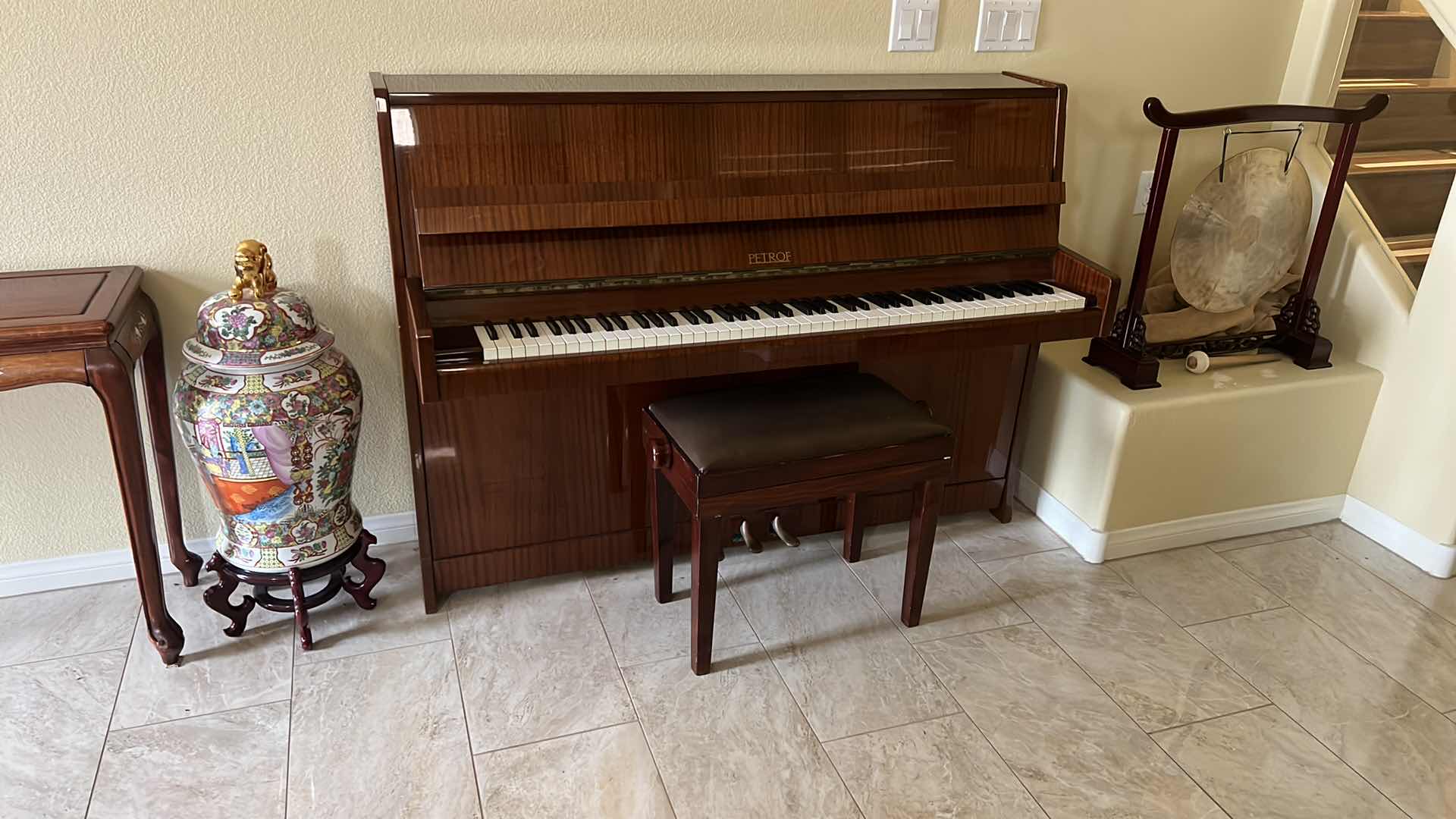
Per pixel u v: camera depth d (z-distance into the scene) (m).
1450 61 2.15
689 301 1.79
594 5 1.86
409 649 1.86
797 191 1.79
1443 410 2.15
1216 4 2.28
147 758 1.58
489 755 1.62
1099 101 2.29
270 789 1.54
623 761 1.61
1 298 1.58
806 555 2.22
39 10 1.59
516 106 1.64
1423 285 2.17
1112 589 2.12
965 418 2.22
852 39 2.06
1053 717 1.74
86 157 1.70
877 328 1.77
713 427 1.69
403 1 1.75
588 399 1.90
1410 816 1.56
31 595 1.98
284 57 1.73
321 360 1.75
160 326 1.83
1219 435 2.19
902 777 1.60
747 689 1.79
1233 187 2.18
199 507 2.05
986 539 2.30
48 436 1.88
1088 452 2.20
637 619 1.97
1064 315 1.87
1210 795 1.59
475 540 1.96
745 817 1.51
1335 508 2.43
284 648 1.85
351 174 1.85
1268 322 2.40
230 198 1.80
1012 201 1.93
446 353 1.55
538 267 1.67
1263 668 1.89
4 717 1.66
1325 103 2.39
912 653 1.90
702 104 1.74
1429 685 1.86
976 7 2.11
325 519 1.83
